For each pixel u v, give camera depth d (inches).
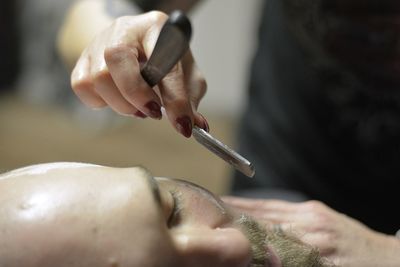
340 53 33.3
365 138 34.5
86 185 15.4
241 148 39.6
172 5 34.3
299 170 36.6
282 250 18.3
